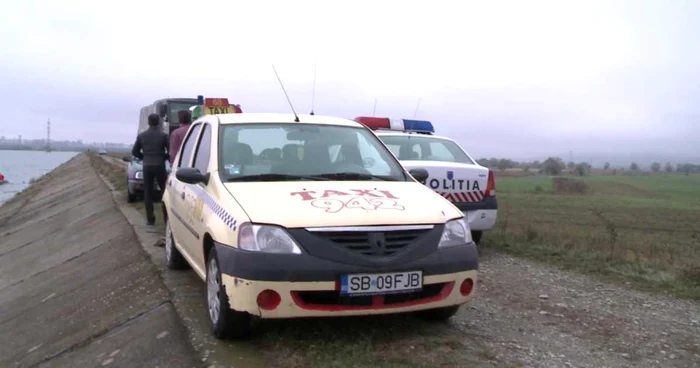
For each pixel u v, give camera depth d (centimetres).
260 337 494
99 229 1441
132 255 962
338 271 442
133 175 1691
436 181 823
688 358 486
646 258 862
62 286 1002
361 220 459
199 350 478
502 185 4962
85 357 600
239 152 573
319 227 450
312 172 561
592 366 461
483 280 723
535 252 884
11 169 8481
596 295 669
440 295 481
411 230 470
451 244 484
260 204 475
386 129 1022
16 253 1745
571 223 1884
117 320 666
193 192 604
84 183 3081
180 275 749
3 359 732
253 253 444
